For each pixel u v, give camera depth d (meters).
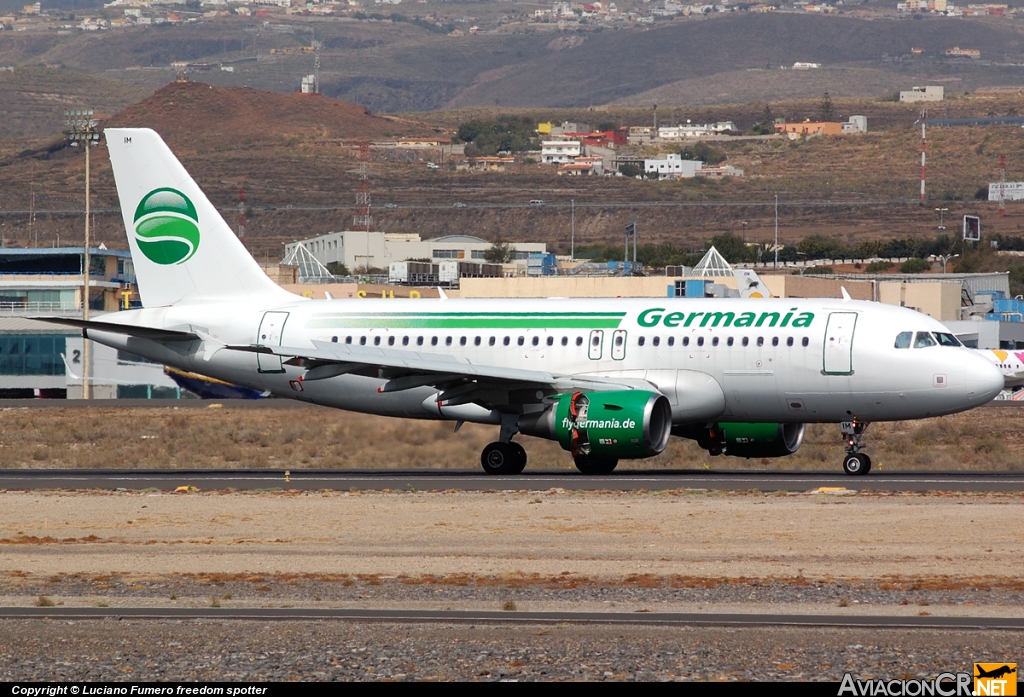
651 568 82.94
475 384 147.88
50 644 65.44
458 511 109.81
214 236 168.75
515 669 60.56
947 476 140.88
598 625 67.88
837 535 94.06
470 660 62.00
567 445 143.50
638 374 148.75
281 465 179.50
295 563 86.06
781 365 144.12
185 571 83.88
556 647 63.97
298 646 64.62
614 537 94.69
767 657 62.03
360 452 187.50
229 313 166.38
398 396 159.00
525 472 154.62
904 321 142.62
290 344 162.88
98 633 67.44
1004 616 69.25
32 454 193.12
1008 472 146.62
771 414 147.50
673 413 147.38
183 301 169.75
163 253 170.00
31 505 118.19
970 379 138.62
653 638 65.44
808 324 144.62
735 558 85.88
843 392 143.00
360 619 69.44
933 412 141.75
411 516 107.06
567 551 89.25
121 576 82.56
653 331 149.75
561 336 153.25
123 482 140.75
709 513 105.94
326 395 163.25
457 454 178.50
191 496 124.38
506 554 88.44
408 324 160.25
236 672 60.59
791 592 75.44
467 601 74.25
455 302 160.88
